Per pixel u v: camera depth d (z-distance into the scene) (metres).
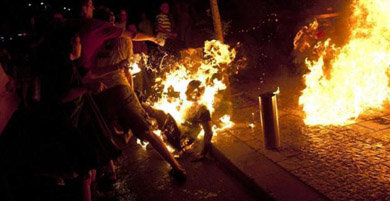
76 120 3.33
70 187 4.37
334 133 4.61
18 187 4.40
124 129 4.23
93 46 3.64
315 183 3.58
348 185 3.46
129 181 4.46
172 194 4.04
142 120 4.13
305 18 7.63
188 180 4.29
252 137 4.86
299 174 3.78
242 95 6.83
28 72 3.29
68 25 3.43
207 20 11.37
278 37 8.27
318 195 3.39
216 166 4.53
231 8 10.15
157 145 4.22
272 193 3.53
